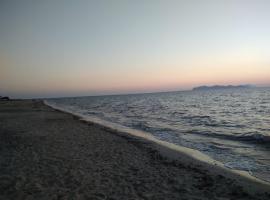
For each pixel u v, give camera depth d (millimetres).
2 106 51219
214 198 5984
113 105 58375
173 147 12109
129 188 6570
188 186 6758
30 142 12445
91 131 16328
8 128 17438
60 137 13961
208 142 13109
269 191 6559
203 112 31297
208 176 7578
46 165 8539
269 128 17156
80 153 10305
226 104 46312
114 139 13648
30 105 55969
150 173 7859
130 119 25922
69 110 43344
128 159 9508
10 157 9562
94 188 6543
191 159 9898
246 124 19516
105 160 9305
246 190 6629
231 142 12922
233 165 8961
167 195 6141
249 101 52500
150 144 12664
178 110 35562
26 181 7000
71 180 7113
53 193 6188
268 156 9930
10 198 5883
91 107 52938
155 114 30594
